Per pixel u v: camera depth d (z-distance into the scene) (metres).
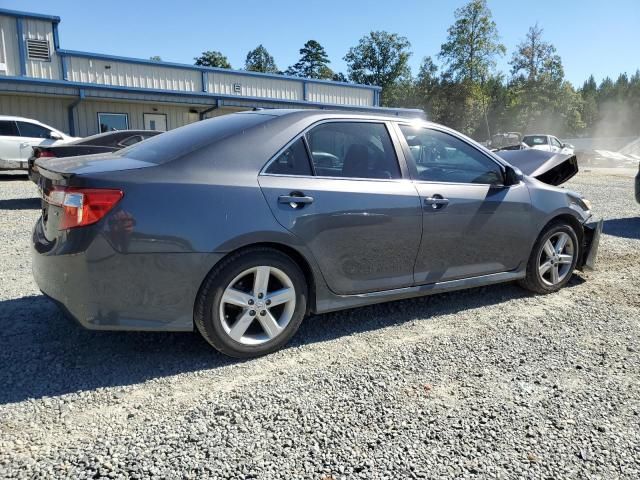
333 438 2.32
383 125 3.65
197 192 2.84
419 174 3.70
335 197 3.24
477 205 3.86
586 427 2.46
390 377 2.92
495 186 4.02
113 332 3.44
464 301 4.29
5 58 17.84
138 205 2.70
